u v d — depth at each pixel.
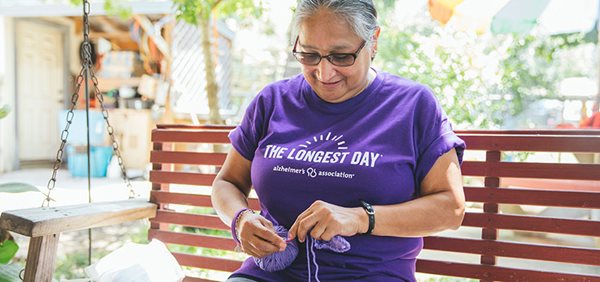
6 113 2.25
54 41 8.18
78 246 3.71
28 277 1.53
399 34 6.09
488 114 4.94
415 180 1.41
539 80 6.68
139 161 6.96
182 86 6.98
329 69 1.38
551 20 3.22
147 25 6.75
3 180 6.21
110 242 3.83
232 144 1.67
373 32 1.39
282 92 1.61
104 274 1.69
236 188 1.63
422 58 4.89
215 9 5.25
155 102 7.07
